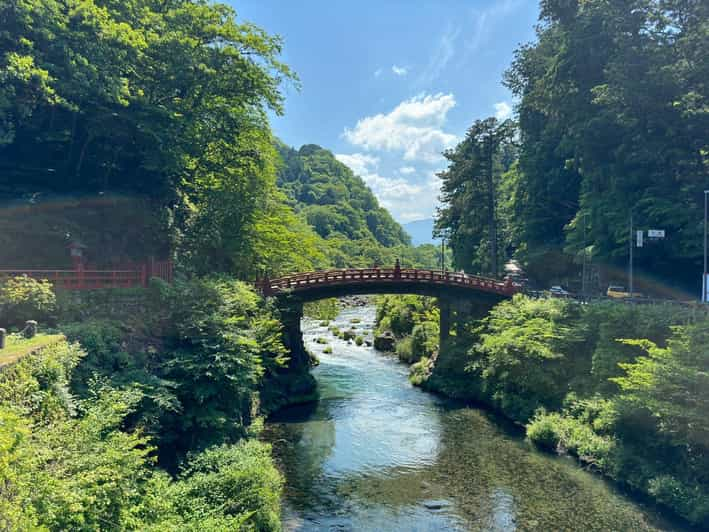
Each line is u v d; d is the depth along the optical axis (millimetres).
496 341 31188
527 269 52000
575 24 38125
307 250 40594
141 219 30250
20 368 11203
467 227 59219
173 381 18188
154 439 16641
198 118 30562
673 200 32812
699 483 17781
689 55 32219
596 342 27172
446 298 40031
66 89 21953
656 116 32969
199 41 28844
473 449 24531
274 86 32594
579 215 40719
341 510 18328
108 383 15375
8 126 22453
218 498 14477
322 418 29406
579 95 38188
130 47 24781
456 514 18031
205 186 35406
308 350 49562
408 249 172125
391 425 28250
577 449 22922
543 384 28250
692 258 34062
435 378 37094
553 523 17203
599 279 41344
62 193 27891
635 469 19875
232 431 20141
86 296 19516
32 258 25016
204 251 33125
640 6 33906
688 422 18234
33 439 10359
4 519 7281
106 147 28688
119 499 11258
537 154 48594
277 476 17781
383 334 54094
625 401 21047
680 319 22516
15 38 20547
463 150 56562
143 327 19922
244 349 20922
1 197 25500
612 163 36688
